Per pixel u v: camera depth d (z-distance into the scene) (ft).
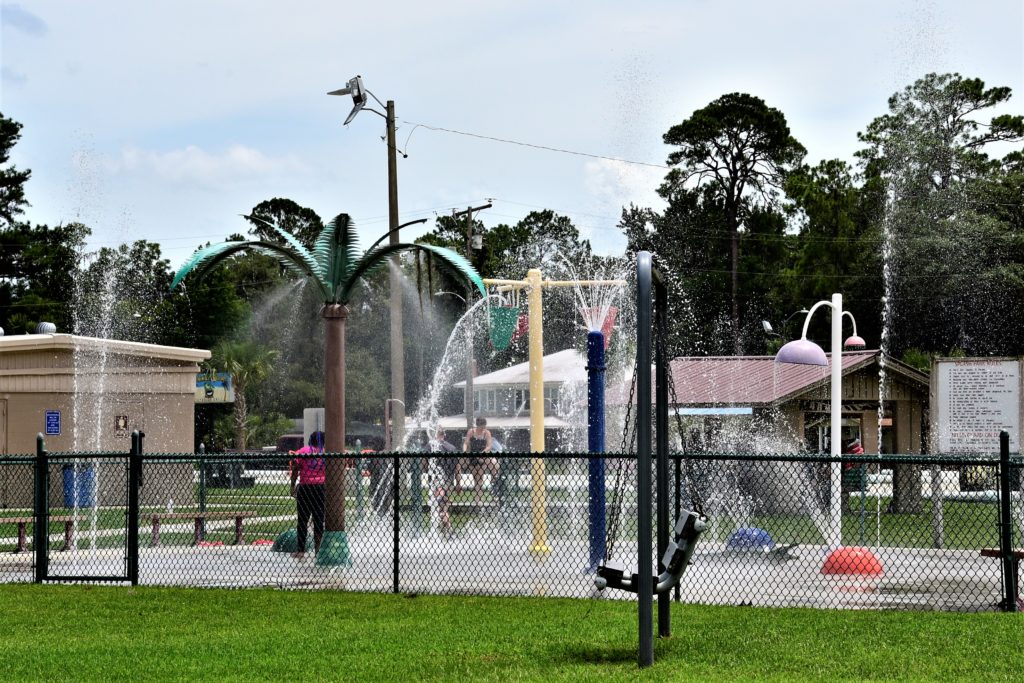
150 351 107.55
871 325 237.25
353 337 251.60
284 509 83.71
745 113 274.36
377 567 55.16
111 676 31.89
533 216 251.80
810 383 98.12
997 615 39.78
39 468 52.95
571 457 43.09
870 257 231.50
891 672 30.99
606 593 47.11
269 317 258.98
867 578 50.88
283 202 290.15
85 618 42.19
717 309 274.77
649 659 32.30
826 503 90.22
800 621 39.17
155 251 249.14
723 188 281.13
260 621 41.19
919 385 102.01
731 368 107.55
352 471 70.95
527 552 58.44
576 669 31.89
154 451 107.65
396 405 116.47
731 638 36.04
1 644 37.09
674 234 277.23
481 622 40.19
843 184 252.01
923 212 221.25
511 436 169.27
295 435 227.40
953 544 65.67
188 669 32.73
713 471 81.15
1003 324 211.61
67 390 104.12
